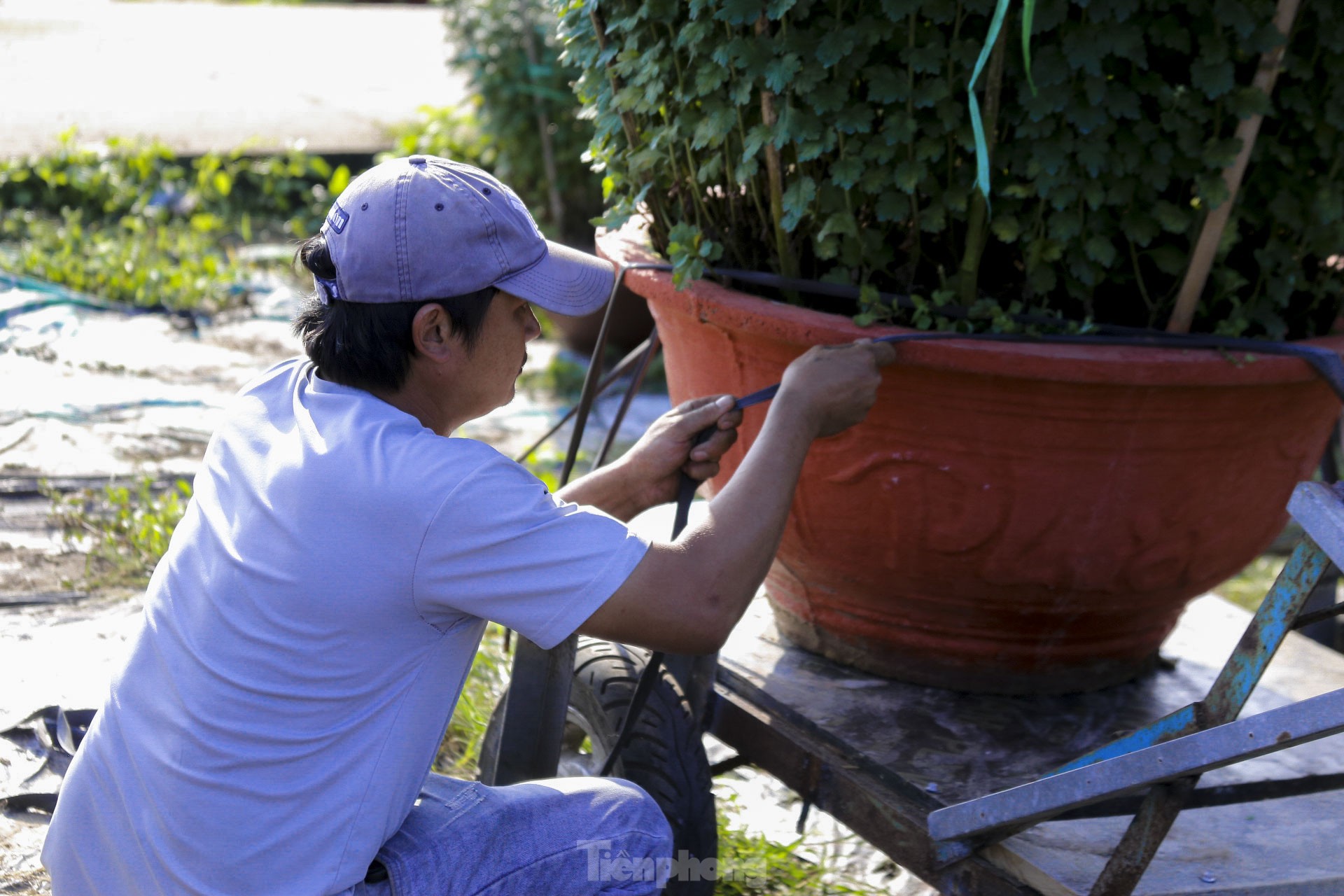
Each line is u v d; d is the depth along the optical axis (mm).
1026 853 1854
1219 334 1878
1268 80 1804
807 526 2076
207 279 5719
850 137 1871
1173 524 1955
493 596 1454
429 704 1522
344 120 8008
